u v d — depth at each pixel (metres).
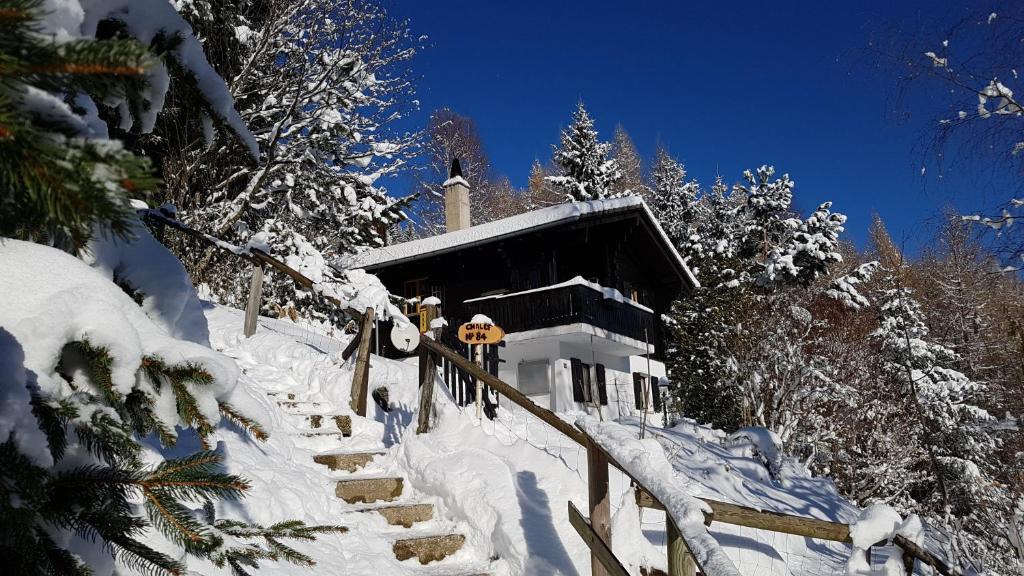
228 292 12.84
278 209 14.88
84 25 1.96
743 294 21.22
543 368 17.47
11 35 0.91
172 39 2.15
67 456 1.48
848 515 7.22
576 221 16.69
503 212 43.06
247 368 7.59
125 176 0.88
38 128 0.93
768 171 28.83
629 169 47.75
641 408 19.72
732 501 5.99
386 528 4.54
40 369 1.41
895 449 10.77
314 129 14.76
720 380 16.39
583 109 34.56
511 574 4.03
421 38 15.49
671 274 22.00
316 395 6.89
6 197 1.14
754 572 4.56
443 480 4.82
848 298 21.45
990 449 11.16
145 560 1.59
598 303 17.53
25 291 1.45
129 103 2.10
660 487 2.63
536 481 4.65
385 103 15.63
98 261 1.96
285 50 14.36
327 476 4.99
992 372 13.01
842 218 25.05
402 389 7.39
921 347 13.27
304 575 3.44
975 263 9.15
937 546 5.58
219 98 2.39
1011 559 5.03
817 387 12.22
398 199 16.08
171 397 1.62
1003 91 7.71
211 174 13.11
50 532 1.41
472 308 18.22
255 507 3.71
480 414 6.77
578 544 4.09
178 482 1.49
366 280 7.35
